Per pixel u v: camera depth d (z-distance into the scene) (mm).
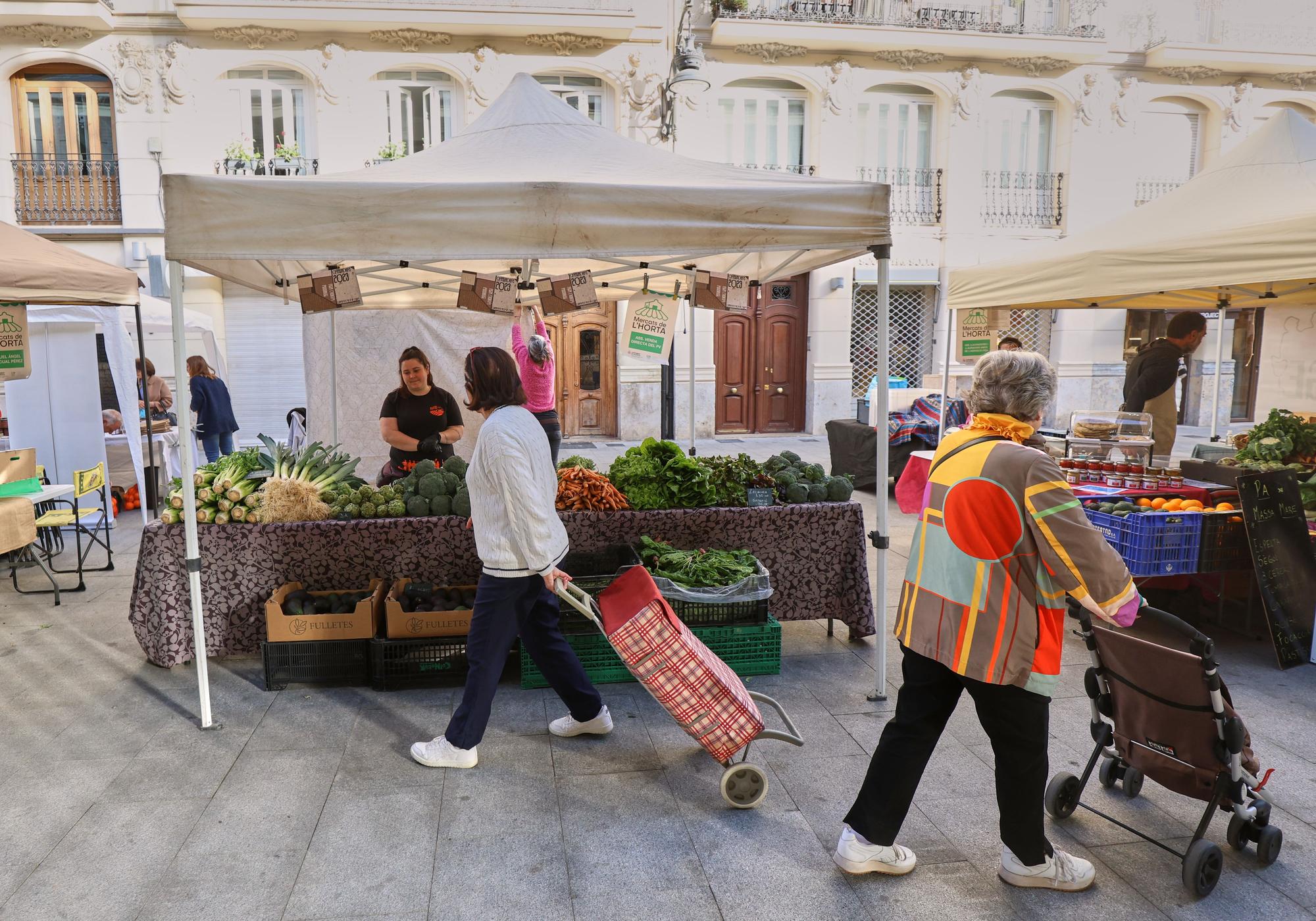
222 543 4172
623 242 3467
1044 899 2551
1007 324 15266
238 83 12844
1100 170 14969
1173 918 2457
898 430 9008
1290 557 4418
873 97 14555
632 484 4469
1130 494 4957
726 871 2689
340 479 4555
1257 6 15016
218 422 9164
